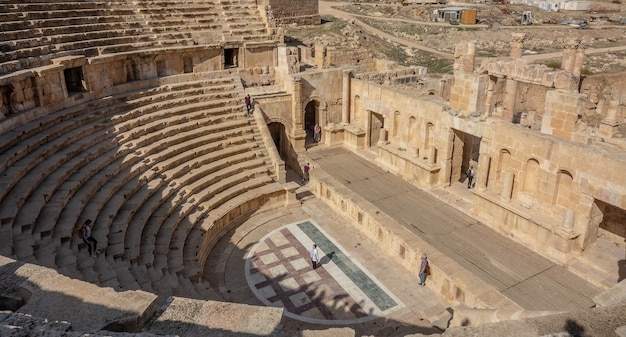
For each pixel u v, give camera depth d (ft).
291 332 29.01
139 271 60.18
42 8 95.35
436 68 212.02
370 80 128.67
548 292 68.64
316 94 123.85
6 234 50.31
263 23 130.21
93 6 106.22
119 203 71.56
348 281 75.51
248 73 124.47
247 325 29.71
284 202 100.42
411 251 76.48
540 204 79.15
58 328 23.53
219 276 77.00
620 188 66.85
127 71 104.68
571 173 73.20
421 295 71.82
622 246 76.74
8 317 24.27
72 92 91.50
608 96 181.06
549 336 23.81
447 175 100.07
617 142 80.69
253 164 101.65
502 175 86.12
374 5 362.74
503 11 356.79
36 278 32.24
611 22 338.34
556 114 77.15
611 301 49.08
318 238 88.22
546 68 80.18
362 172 112.37
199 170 93.40
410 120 106.93
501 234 84.38
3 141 67.56
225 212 88.33
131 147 86.33
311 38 193.67
